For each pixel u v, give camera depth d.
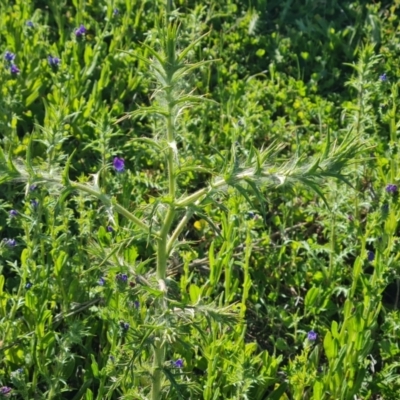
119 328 4.02
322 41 7.56
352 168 5.43
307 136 6.37
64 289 4.66
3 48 6.75
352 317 4.55
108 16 7.11
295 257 5.34
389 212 5.02
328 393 4.56
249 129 5.99
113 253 3.32
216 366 4.30
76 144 6.17
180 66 3.10
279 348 4.93
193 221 5.71
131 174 5.67
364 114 5.85
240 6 7.80
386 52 7.11
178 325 3.31
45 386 4.64
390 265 4.77
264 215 3.08
